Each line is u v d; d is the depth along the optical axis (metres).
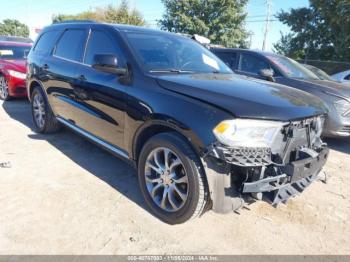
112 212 2.86
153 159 2.79
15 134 4.94
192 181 2.43
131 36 3.38
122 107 3.00
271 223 2.86
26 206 2.87
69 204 2.95
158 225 2.71
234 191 2.42
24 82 7.23
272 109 2.34
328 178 3.97
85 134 3.84
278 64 5.95
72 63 3.94
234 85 2.80
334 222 2.96
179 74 3.07
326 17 22.44
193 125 2.34
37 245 2.37
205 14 31.23
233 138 2.21
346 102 5.04
